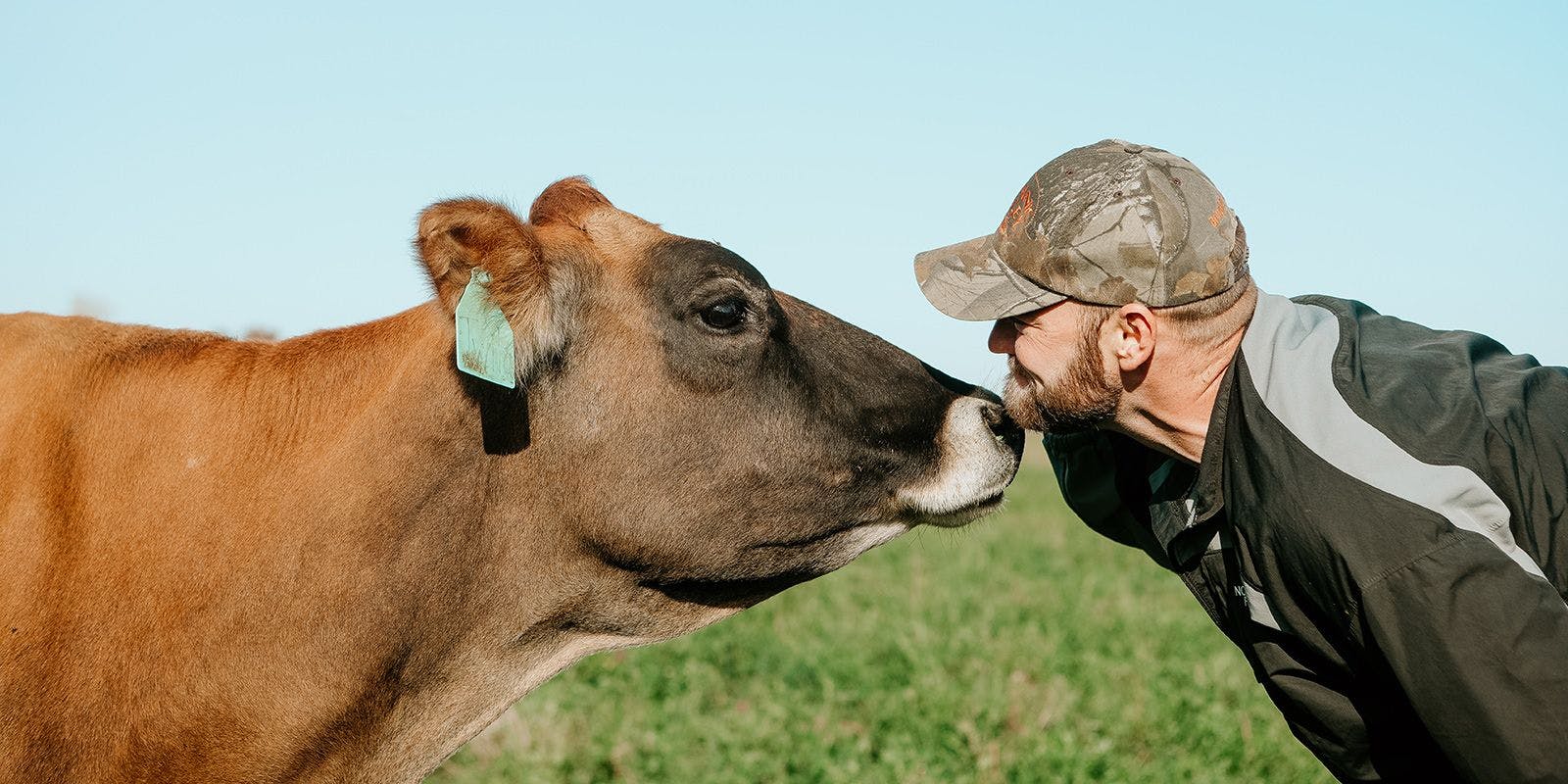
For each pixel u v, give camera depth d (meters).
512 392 3.86
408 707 3.90
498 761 7.33
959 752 7.57
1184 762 7.52
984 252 3.99
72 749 3.46
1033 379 3.93
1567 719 2.89
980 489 4.30
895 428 4.22
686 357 3.99
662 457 4.00
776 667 9.66
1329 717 3.69
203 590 3.56
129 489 3.62
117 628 3.51
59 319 3.90
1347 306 3.79
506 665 4.05
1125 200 3.60
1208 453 3.60
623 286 4.01
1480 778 3.04
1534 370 3.54
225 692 3.57
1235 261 3.59
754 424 4.05
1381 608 3.06
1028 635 10.45
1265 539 3.37
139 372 3.79
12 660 3.40
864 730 8.09
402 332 3.93
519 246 3.73
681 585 4.18
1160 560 4.46
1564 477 3.28
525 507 3.92
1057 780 7.14
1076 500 4.53
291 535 3.64
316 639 3.64
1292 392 3.34
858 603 11.91
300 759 3.69
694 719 7.98
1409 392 3.29
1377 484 3.11
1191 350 3.63
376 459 3.74
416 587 3.77
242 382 3.83
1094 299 3.63
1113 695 8.80
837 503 4.18
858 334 4.38
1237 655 10.21
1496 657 2.93
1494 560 2.97
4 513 3.48
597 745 7.59
